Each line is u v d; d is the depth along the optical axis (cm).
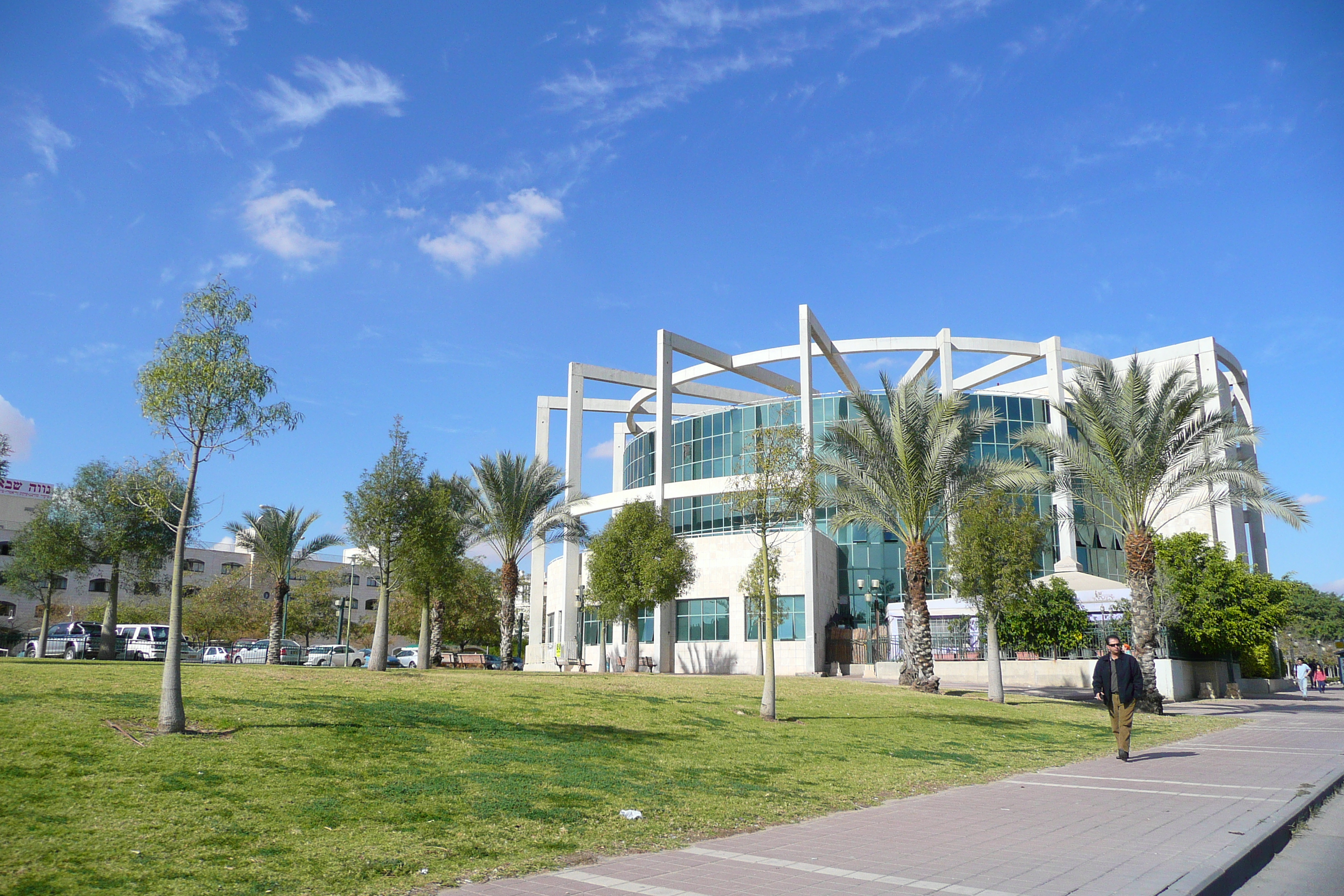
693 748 1352
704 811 943
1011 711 2320
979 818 948
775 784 1137
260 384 1262
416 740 1177
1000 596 2598
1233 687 3781
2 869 610
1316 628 8775
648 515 3866
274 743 1073
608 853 758
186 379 1203
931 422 2866
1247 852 755
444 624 5562
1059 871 684
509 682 2088
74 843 678
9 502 7225
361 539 2442
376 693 1600
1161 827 879
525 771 1055
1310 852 841
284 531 4541
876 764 1366
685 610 4744
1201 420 2714
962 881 649
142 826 732
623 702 1822
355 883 638
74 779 846
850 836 843
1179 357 5178
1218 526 4931
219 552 8462
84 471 3534
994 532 2648
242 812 795
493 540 3906
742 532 4619
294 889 617
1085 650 3638
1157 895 603
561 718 1518
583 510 5184
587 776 1056
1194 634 3638
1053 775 1342
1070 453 2842
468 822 821
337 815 810
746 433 5391
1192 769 1385
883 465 2892
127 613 6725
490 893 618
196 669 1916
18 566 3647
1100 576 5197
